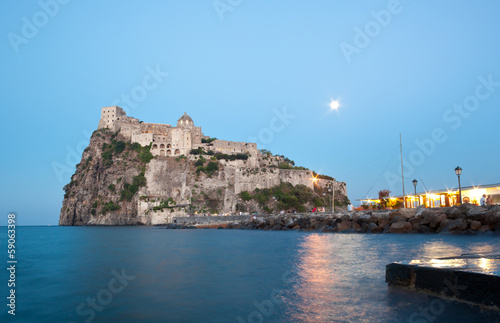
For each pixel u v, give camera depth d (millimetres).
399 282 9117
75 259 21984
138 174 170500
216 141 181625
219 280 12305
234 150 185625
